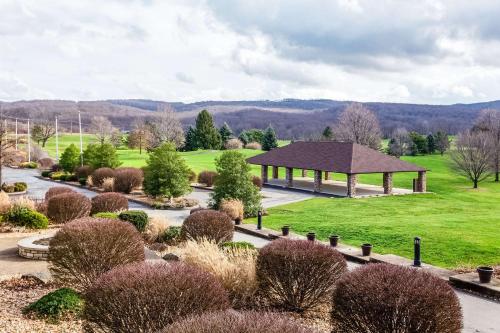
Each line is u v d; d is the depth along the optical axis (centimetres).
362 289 768
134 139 10212
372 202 3859
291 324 507
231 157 3158
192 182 5347
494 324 1083
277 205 3725
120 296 690
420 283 767
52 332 836
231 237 1956
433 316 721
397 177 6606
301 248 1021
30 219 2041
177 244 1933
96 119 12488
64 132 15588
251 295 1045
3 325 867
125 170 4578
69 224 1159
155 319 678
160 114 10938
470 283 1358
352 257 1788
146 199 3997
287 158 5147
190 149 11081
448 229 2409
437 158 9094
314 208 3494
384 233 2300
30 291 1138
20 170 7662
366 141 9038
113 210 2700
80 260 1098
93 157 5769
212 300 709
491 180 6269
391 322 730
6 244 1738
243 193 3106
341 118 9506
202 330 497
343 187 5025
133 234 1164
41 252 1496
